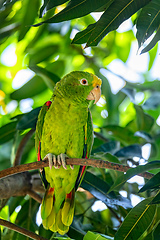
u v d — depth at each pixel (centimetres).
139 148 626
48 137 525
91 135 551
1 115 821
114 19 382
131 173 402
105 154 547
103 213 607
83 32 411
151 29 407
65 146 526
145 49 414
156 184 379
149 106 774
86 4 386
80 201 623
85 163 406
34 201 599
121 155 612
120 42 837
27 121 562
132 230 408
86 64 798
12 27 641
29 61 741
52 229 514
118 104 757
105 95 745
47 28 721
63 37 755
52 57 760
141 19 406
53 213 525
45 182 551
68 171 518
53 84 632
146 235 420
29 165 403
